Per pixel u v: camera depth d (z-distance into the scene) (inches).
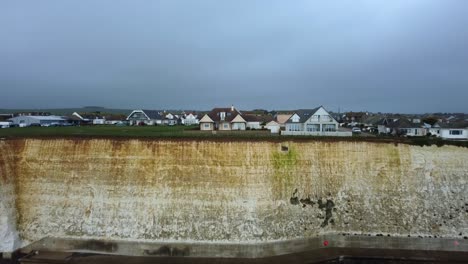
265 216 1122.0
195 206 1138.0
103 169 1198.3
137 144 1224.8
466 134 2154.3
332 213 1144.2
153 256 1065.5
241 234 1086.4
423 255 1037.2
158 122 3782.0
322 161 1222.3
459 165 1191.6
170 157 1208.2
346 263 1001.5
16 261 1052.5
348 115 4318.4
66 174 1197.7
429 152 1211.9
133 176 1183.6
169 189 1161.4
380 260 1015.0
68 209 1151.0
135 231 1103.0
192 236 1088.2
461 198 1147.3
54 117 3619.6
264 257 1046.4
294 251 1070.4
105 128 2228.1
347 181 1195.3
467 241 1069.8
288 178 1191.6
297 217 1131.9
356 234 1103.0
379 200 1160.2
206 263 1014.4
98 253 1079.6
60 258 1041.5
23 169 1205.1
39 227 1130.0
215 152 1213.7
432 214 1125.1
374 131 2689.5
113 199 1154.7
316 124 2137.1
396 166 1205.7
